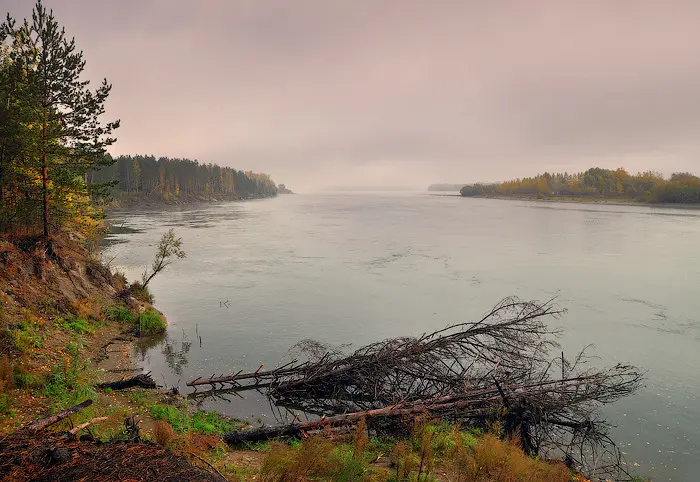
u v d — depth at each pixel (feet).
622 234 219.61
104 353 55.77
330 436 35.76
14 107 61.16
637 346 67.51
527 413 39.68
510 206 534.37
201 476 18.84
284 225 276.82
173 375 53.57
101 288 77.97
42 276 64.39
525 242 191.72
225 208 481.87
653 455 39.70
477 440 36.68
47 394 36.70
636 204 518.78
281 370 51.49
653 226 259.60
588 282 113.29
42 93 65.31
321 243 188.44
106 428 32.24
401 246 180.04
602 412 47.57
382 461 32.32
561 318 81.92
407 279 117.08
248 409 45.88
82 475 17.65
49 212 76.43
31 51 64.95
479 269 131.03
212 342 66.85
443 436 36.55
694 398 50.78
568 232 230.68
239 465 29.58
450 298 97.19
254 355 61.87
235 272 124.36
